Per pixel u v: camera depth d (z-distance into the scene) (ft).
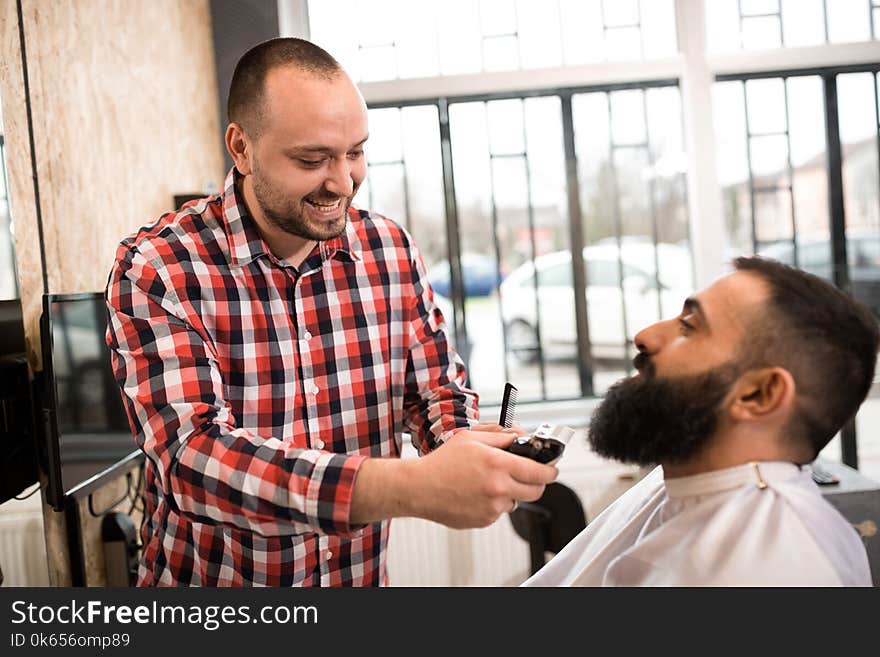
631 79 12.73
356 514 3.78
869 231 13.03
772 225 13.10
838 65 12.86
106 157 9.09
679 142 12.93
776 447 3.76
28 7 7.59
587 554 4.72
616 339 13.16
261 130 4.50
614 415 3.92
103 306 8.18
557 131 12.92
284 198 4.58
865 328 3.66
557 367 13.24
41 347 7.17
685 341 3.79
